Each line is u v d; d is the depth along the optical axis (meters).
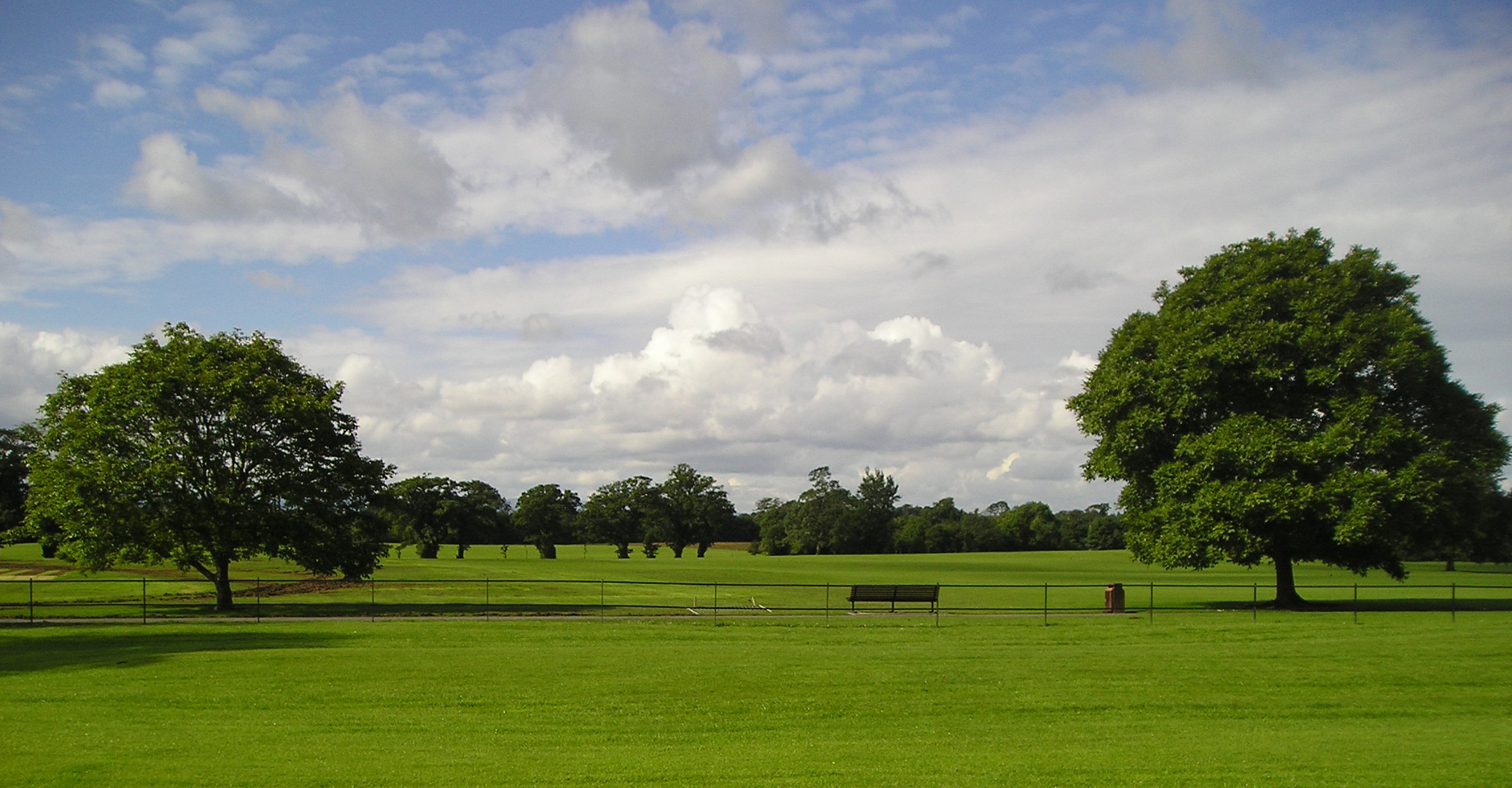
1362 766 13.33
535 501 145.50
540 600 44.06
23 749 13.60
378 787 11.92
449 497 133.25
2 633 27.75
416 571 77.19
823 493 175.12
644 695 18.47
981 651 24.11
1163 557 37.75
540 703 17.72
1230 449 35.91
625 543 159.38
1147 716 17.28
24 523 40.16
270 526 38.34
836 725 16.39
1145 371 39.97
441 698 17.95
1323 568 91.56
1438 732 16.05
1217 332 38.84
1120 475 40.69
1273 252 40.19
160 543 36.91
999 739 15.34
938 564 110.44
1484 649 24.12
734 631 28.36
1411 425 37.53
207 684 19.08
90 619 32.19
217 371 38.56
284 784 11.97
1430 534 37.56
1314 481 36.03
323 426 40.69
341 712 16.78
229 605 38.06
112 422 37.81
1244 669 21.41
